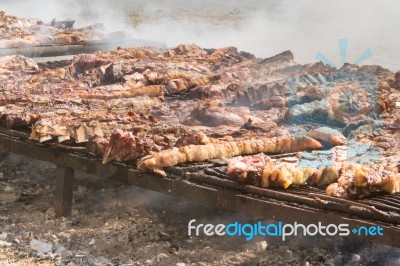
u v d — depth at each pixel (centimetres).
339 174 305
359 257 311
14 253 320
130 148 324
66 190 346
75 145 344
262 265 310
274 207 296
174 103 399
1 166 407
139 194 372
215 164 320
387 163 312
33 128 344
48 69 460
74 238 331
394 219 280
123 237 330
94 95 401
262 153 322
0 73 443
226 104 405
